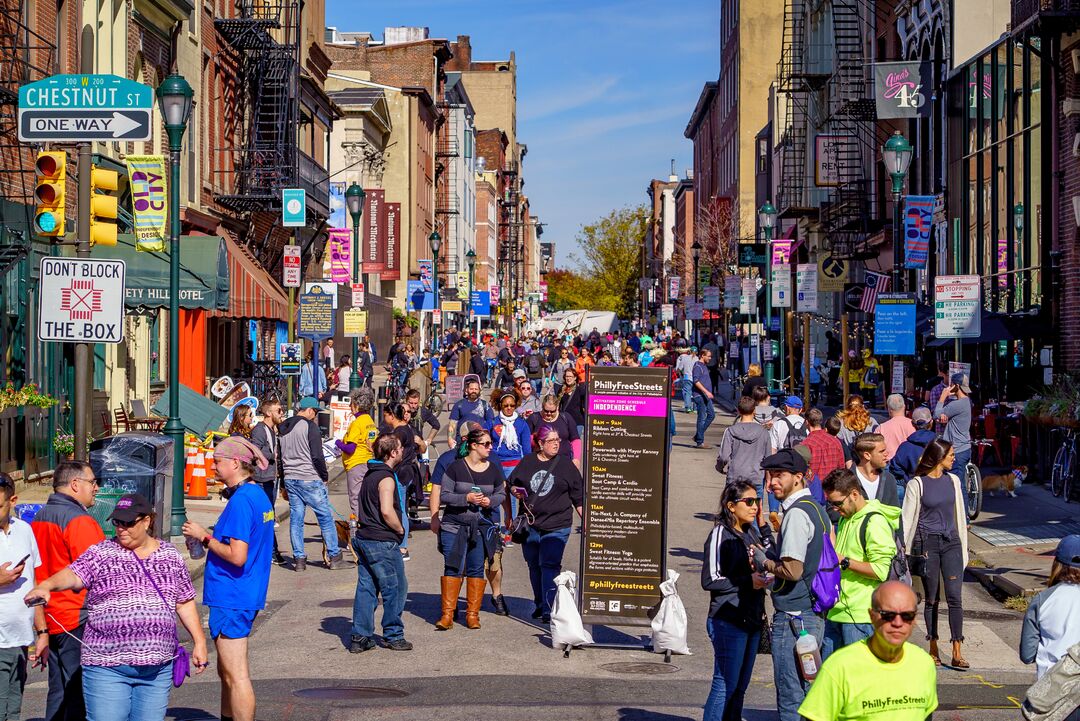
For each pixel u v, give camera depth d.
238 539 8.92
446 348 52.22
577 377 22.72
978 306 19.33
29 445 20.42
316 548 18.22
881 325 21.92
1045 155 25.92
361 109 60.66
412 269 71.81
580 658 11.95
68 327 12.84
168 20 28.98
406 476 17.11
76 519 8.81
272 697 10.35
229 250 29.50
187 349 30.52
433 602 14.53
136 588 7.77
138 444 14.47
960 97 31.86
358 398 17.25
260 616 13.70
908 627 5.77
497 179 122.31
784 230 60.22
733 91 84.94
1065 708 7.21
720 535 8.90
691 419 40.16
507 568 16.94
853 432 17.83
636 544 12.38
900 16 38.44
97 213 13.12
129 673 7.75
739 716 9.00
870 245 41.72
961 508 11.62
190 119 31.06
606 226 139.62
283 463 16.50
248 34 34.41
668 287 93.44
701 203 108.19
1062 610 8.01
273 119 37.25
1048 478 22.91
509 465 17.61
